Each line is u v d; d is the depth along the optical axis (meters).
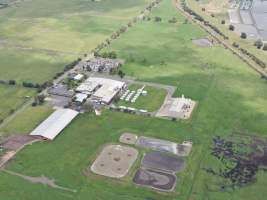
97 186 146.88
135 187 146.50
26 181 149.38
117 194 143.00
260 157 165.00
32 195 142.25
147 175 152.88
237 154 166.75
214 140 176.00
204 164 160.00
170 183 148.75
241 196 143.25
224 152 167.88
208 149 169.62
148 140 175.00
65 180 150.00
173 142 173.75
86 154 165.50
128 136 177.88
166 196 142.25
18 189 145.12
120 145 171.50
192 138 176.88
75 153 166.12
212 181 150.50
